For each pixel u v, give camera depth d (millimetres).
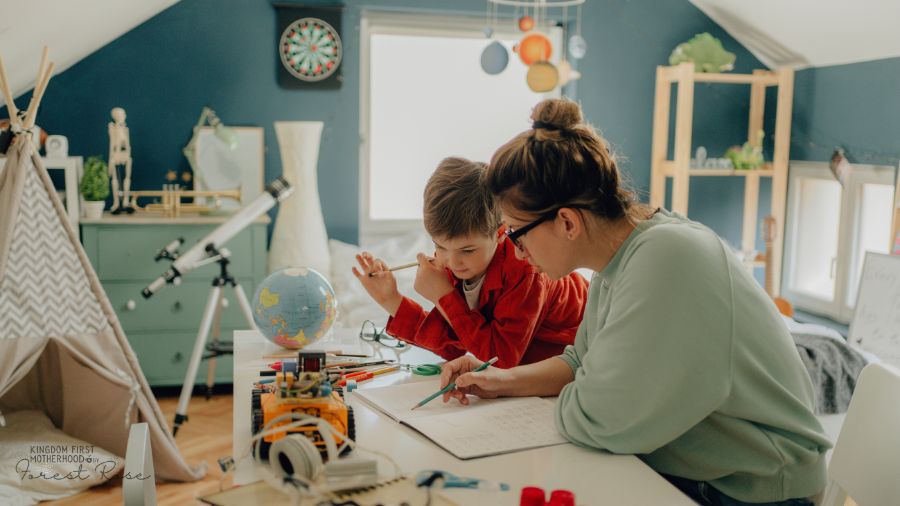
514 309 1544
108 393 2656
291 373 1204
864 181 3756
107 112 3834
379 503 953
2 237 2334
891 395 1222
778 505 1191
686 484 1222
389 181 4293
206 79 3910
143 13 3654
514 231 1251
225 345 3461
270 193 3439
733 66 4359
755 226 4457
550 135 1197
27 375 2807
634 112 4328
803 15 3730
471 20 4191
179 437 3215
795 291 4277
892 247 3309
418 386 1468
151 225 3570
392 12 4105
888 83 3594
